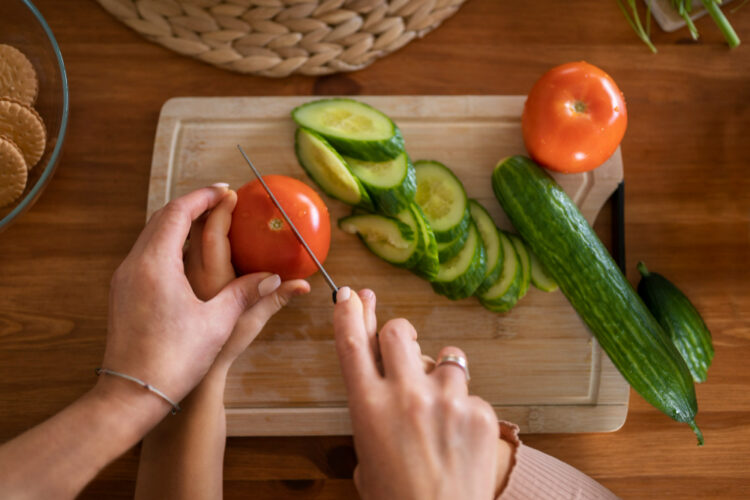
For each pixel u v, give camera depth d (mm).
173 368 583
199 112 727
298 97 732
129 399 571
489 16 759
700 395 715
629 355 667
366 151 688
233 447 710
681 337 702
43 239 722
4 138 686
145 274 594
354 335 538
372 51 741
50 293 717
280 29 722
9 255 719
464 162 729
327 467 708
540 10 759
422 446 501
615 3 758
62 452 549
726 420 712
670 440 712
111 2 726
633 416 716
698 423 713
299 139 710
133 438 572
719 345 720
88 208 728
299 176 725
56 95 723
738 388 714
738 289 726
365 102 732
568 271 674
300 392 705
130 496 701
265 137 728
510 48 756
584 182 722
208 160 725
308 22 720
